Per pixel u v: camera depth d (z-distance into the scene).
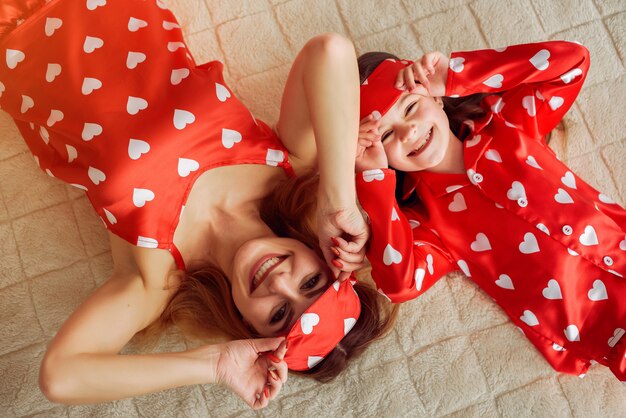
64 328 1.19
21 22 1.34
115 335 1.23
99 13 1.29
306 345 1.22
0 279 1.50
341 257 1.19
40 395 1.48
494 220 1.43
